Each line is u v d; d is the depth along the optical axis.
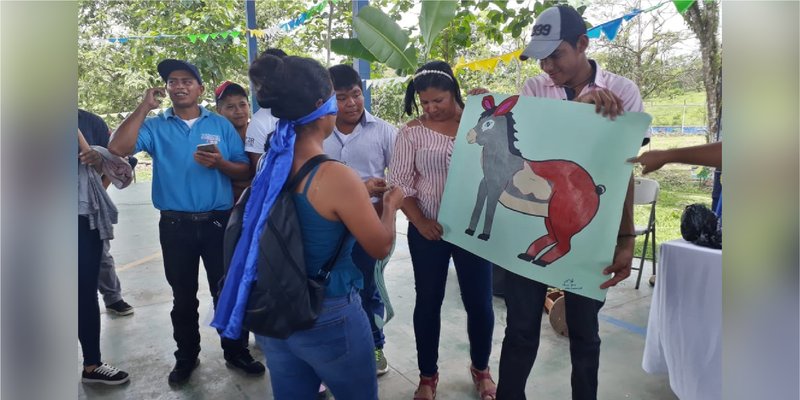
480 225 1.84
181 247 2.54
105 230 2.54
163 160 2.50
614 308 3.65
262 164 1.37
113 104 12.85
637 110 1.73
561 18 1.66
